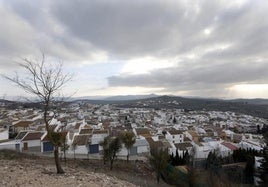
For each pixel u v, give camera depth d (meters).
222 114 175.25
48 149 45.34
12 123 68.88
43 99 14.22
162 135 66.25
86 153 46.53
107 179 13.45
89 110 161.00
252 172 31.58
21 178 11.32
